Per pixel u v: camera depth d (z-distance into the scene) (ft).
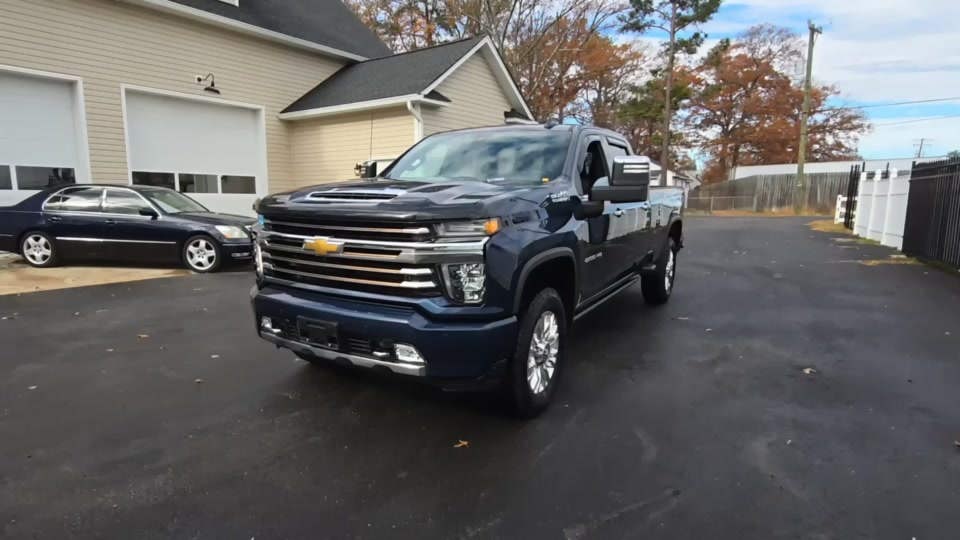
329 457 9.93
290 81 47.50
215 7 41.91
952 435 10.78
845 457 9.96
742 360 15.29
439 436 10.75
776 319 19.77
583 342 16.99
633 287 26.32
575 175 13.57
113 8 35.58
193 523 8.00
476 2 88.84
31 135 33.06
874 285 26.00
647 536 7.77
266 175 46.14
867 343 16.80
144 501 8.50
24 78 32.55
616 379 13.83
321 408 11.98
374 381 13.51
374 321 9.74
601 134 16.53
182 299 22.38
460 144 15.55
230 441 10.47
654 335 17.78
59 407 11.86
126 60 36.45
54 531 7.77
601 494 8.81
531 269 10.55
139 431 10.82
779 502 8.59
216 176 43.16
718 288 25.59
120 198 28.78
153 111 38.81
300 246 10.87
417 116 41.63
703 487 9.01
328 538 7.71
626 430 11.04
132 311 20.33
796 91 144.36
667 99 109.70
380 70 48.67
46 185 33.76
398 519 8.14
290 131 47.96
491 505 8.50
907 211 36.45
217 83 41.96
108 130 35.91
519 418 11.46
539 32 95.61
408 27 97.55
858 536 7.79
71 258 28.84
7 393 12.59
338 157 46.03
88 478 9.12
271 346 16.24
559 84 111.04
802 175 104.83
